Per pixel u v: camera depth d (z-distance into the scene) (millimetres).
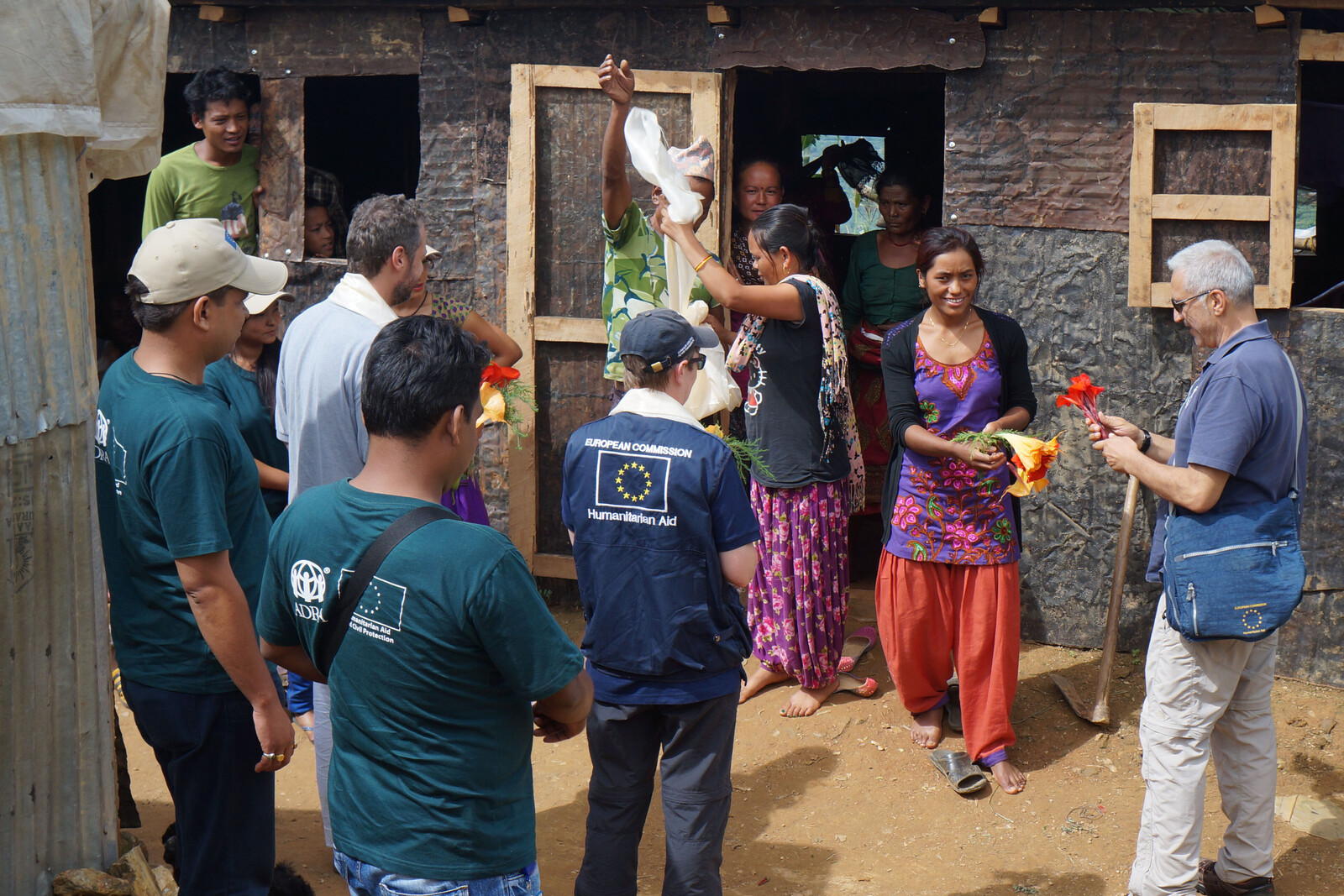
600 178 5316
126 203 7703
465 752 2043
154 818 4023
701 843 3074
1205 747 3377
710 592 2988
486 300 5590
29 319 2895
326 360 3273
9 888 2920
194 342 2768
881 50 4922
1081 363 4918
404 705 2021
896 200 5629
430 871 2049
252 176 5691
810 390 4430
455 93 5480
